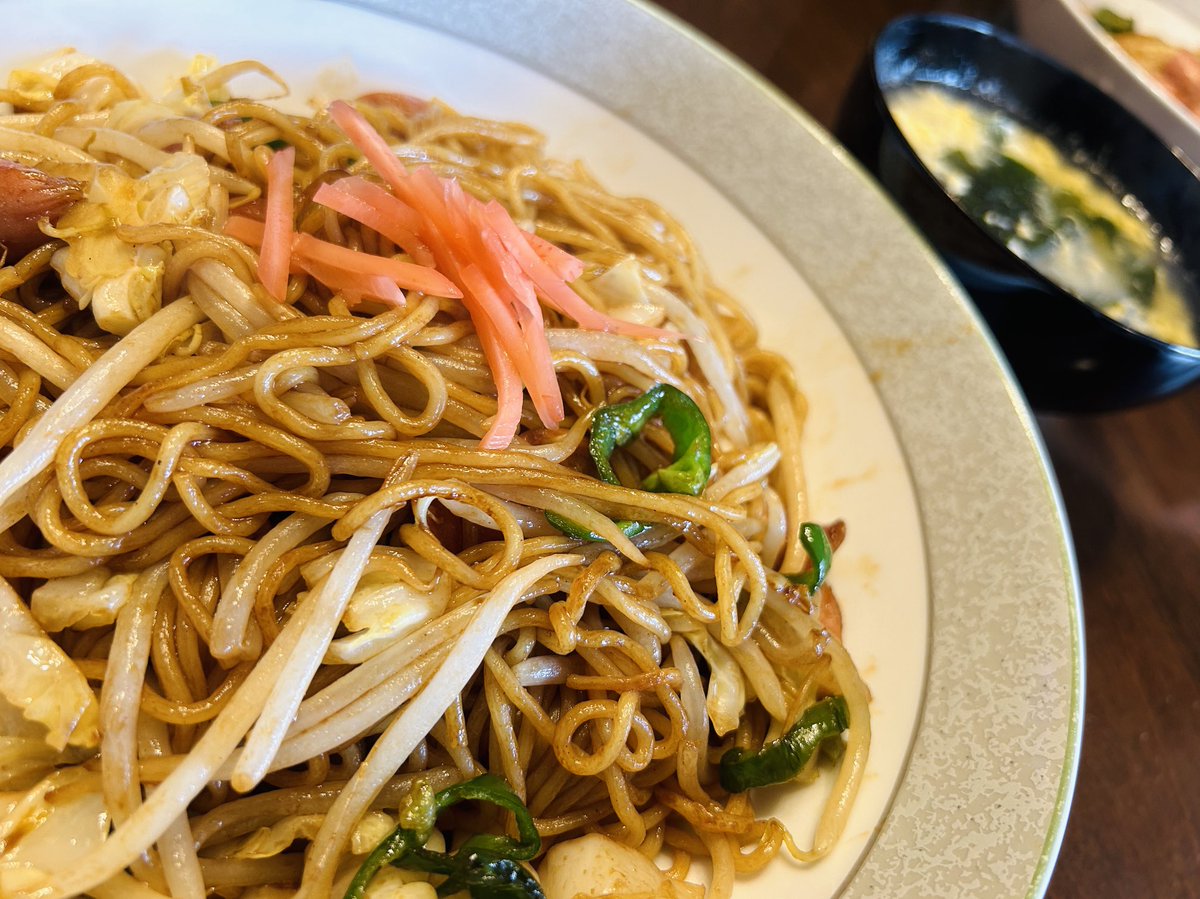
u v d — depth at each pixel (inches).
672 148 10.0
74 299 6.9
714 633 7.5
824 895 6.4
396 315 6.7
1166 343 8.9
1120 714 9.0
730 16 13.1
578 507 6.8
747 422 9.0
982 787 6.5
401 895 5.9
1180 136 12.3
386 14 9.5
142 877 5.6
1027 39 13.9
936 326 8.7
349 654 6.1
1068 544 7.3
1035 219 11.3
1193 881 8.2
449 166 8.9
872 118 10.3
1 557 6.0
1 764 5.6
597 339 7.9
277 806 6.1
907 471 8.4
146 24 8.9
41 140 7.7
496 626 6.3
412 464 6.5
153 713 5.8
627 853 6.6
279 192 7.0
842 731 7.2
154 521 6.2
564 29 9.8
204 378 6.3
